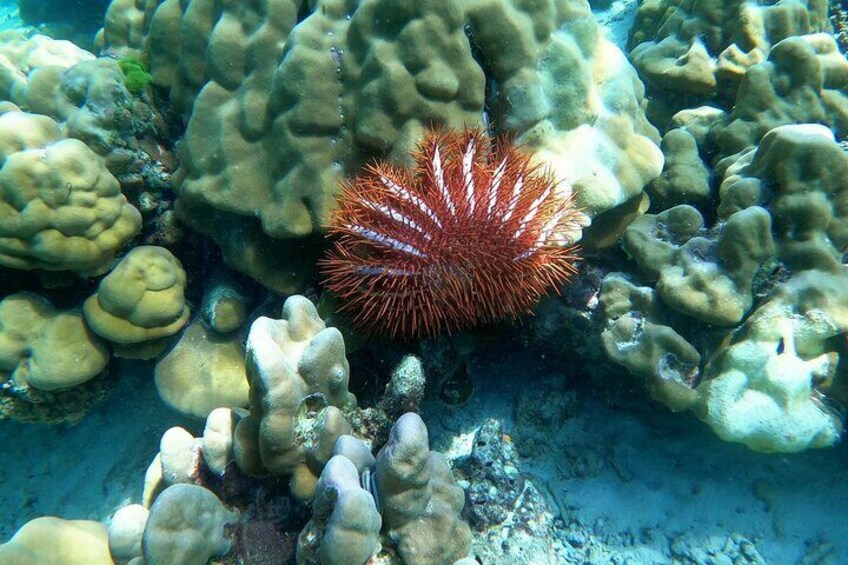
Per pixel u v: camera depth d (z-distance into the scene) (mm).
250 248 718
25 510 886
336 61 648
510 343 819
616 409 808
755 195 679
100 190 701
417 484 513
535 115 667
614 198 667
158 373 785
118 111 752
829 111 772
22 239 667
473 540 670
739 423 626
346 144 659
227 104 693
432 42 621
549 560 670
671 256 695
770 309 635
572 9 702
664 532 714
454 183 572
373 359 736
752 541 697
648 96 969
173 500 523
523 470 770
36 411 794
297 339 590
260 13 679
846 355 638
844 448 710
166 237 804
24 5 1922
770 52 803
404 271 550
